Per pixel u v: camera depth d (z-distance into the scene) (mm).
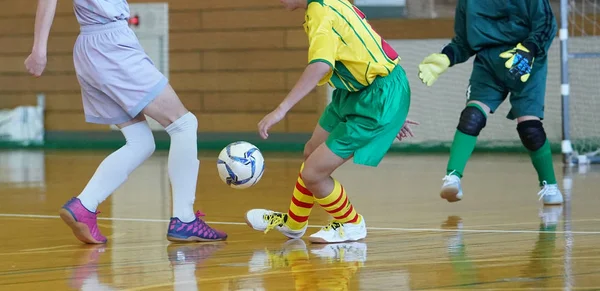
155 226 10188
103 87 8727
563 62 18375
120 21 8766
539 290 6238
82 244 8867
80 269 7414
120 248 8570
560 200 11812
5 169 19250
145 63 8797
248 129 26406
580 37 22484
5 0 28844
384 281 6664
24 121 28031
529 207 11562
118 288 6590
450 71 23703
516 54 10820
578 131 22562
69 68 28141
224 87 26672
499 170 17719
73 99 28156
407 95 8891
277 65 26109
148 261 7773
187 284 6684
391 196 13211
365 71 8539
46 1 8484
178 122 8898
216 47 26734
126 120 9008
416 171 17688
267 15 26156
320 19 8414
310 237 8742
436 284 6516
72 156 23484
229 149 8977
